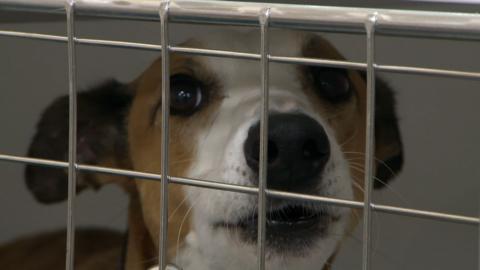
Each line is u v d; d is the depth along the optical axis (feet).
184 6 2.43
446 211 5.34
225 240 4.04
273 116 3.60
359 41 5.37
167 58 2.47
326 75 4.54
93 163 5.18
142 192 4.89
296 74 4.42
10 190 6.07
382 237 5.38
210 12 2.41
